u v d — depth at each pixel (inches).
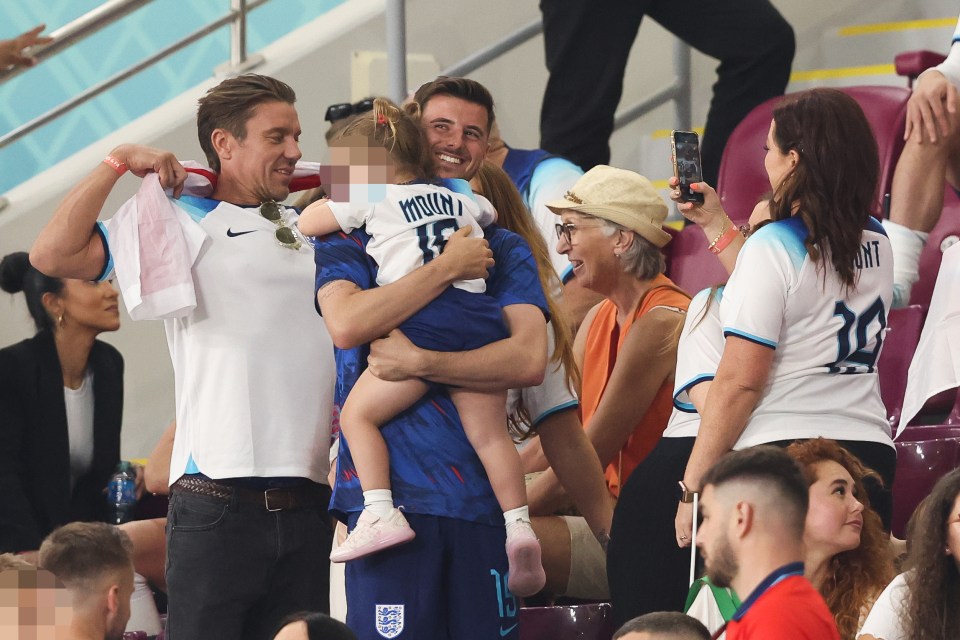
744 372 447.8
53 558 417.1
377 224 449.1
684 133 530.0
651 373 561.9
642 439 571.5
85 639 414.3
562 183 705.6
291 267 487.2
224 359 475.5
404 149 457.7
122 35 976.9
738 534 349.7
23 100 968.9
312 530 482.6
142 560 650.2
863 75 922.7
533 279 465.4
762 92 855.7
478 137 533.0
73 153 969.5
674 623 362.3
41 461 663.1
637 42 1023.0
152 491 666.8
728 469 355.3
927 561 427.5
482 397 444.1
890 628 431.2
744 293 452.1
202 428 474.0
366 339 436.5
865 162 458.9
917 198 639.8
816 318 456.1
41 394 665.6
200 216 487.2
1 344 908.6
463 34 996.6
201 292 479.5
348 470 445.1
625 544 485.4
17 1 989.2
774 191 468.1
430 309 441.4
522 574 434.9
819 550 441.7
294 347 481.7
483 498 440.5
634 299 584.1
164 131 932.0
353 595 438.0
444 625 436.1
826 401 455.5
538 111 1009.5
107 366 701.9
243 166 494.0
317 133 953.5
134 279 474.6
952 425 617.6
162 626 649.0
